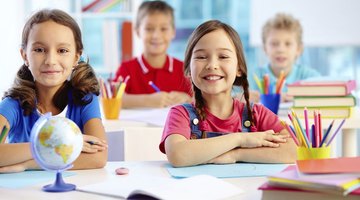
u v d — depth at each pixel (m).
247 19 3.90
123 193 1.02
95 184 1.10
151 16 2.92
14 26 3.63
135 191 0.99
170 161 1.30
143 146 1.71
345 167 0.93
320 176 0.90
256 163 1.33
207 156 1.30
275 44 2.99
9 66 3.61
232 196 1.01
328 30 3.49
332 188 0.85
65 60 1.44
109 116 2.17
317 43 3.52
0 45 3.60
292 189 0.90
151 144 1.71
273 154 1.33
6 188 1.09
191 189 1.02
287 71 3.00
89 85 1.58
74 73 1.57
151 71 2.92
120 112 2.42
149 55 2.94
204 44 1.41
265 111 1.53
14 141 1.51
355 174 0.89
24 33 1.47
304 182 0.88
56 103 1.56
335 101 1.95
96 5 3.59
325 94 1.96
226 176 1.17
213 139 1.33
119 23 3.70
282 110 2.31
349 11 3.43
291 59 3.01
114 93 2.17
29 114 1.51
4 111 1.48
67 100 1.57
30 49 1.42
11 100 1.51
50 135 1.04
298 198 0.90
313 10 3.50
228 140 1.32
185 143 1.32
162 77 2.92
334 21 3.47
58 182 1.08
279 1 3.55
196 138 1.44
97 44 3.83
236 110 1.49
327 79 2.12
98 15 3.58
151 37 2.91
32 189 1.08
